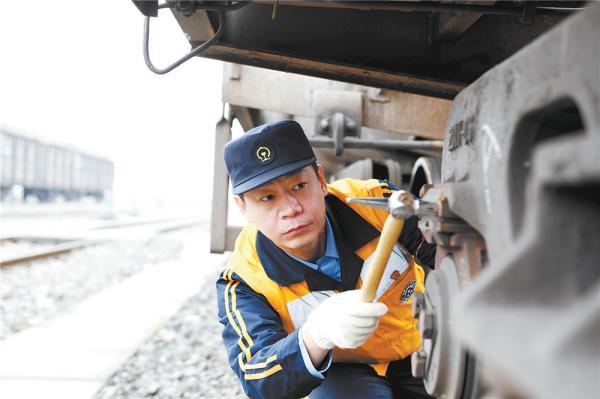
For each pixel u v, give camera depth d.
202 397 3.25
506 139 0.84
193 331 4.65
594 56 0.61
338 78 1.93
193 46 1.85
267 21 1.81
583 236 0.60
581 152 0.46
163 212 38.31
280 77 2.92
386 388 1.83
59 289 6.51
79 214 27.11
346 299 1.29
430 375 1.02
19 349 4.18
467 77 1.80
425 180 2.36
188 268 8.45
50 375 3.60
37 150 26.31
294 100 2.93
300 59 1.83
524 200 0.81
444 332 0.95
